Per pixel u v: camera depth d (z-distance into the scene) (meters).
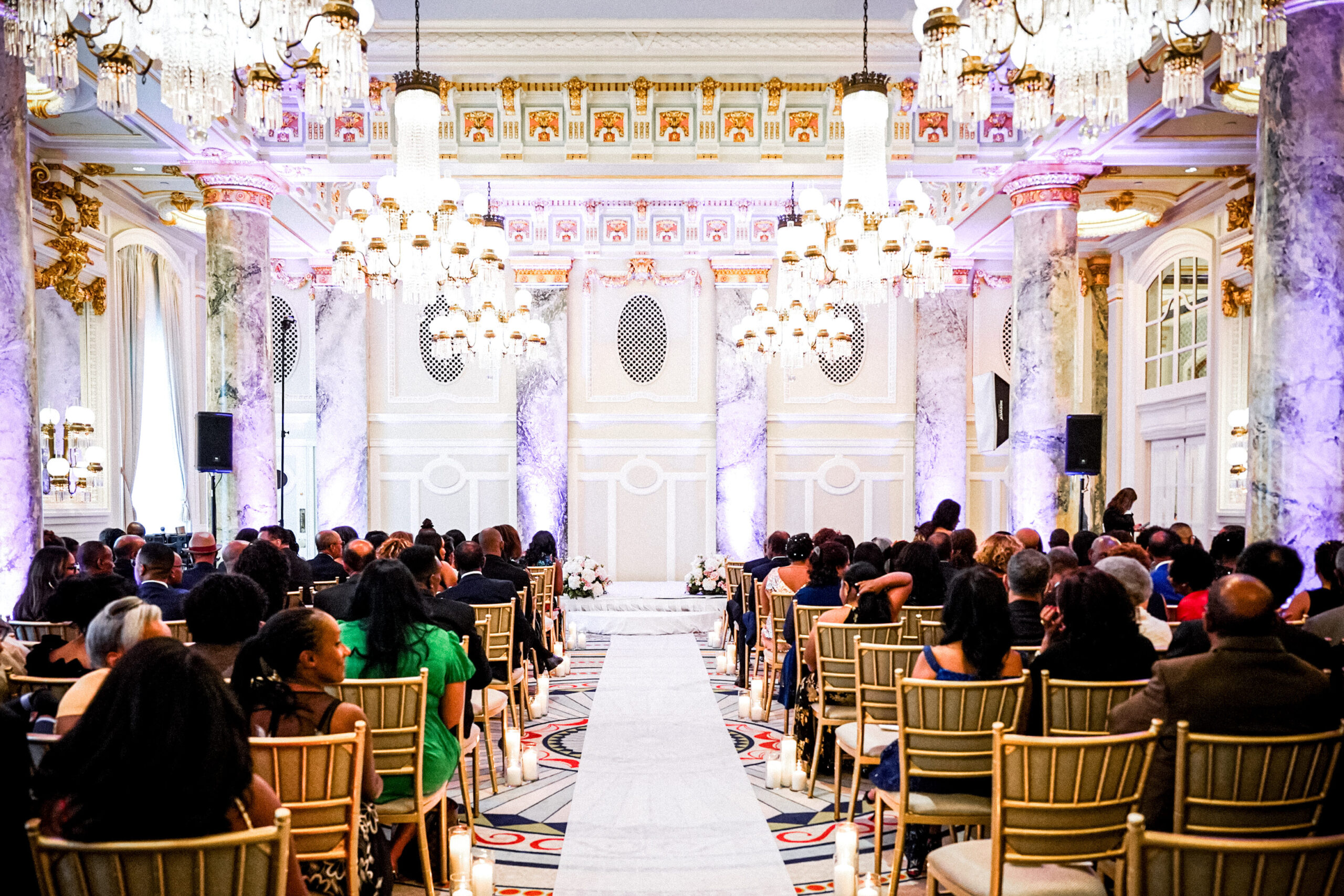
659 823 4.87
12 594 6.11
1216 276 11.68
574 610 11.98
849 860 3.74
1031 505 10.15
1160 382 13.33
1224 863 2.00
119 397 11.76
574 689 8.25
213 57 5.72
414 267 8.09
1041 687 3.64
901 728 3.66
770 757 5.52
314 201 12.34
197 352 13.88
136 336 12.18
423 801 3.76
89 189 11.02
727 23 9.20
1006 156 10.32
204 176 10.18
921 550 5.71
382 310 15.16
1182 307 12.67
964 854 3.23
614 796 5.29
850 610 5.46
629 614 11.69
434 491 15.19
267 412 10.41
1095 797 2.88
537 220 14.84
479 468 15.21
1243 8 5.20
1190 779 2.67
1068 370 10.11
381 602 3.95
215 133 9.32
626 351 15.18
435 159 7.20
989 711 3.62
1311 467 6.17
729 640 10.38
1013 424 10.37
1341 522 6.16
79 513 10.89
